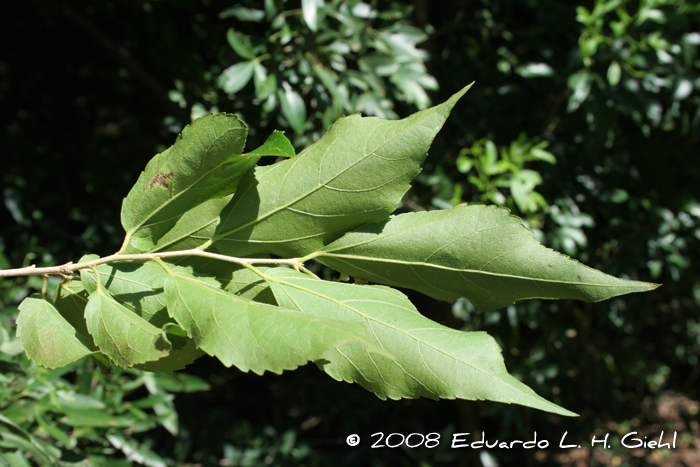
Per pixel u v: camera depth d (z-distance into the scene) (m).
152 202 0.33
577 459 1.46
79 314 0.34
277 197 0.33
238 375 1.29
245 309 0.30
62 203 1.11
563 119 1.03
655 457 1.51
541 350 1.12
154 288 0.32
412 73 0.79
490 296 0.32
